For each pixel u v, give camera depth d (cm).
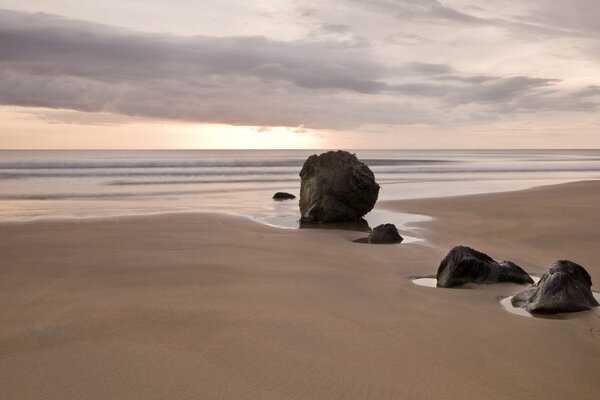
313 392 544
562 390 558
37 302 859
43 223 1767
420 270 1145
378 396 536
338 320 782
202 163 6962
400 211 2162
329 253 1312
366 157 13025
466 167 6656
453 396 539
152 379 571
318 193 1884
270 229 1714
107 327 738
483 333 732
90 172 4781
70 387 551
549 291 837
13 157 8719
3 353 641
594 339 712
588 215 1959
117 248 1334
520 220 1852
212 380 570
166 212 2092
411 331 737
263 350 656
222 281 1014
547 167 6794
